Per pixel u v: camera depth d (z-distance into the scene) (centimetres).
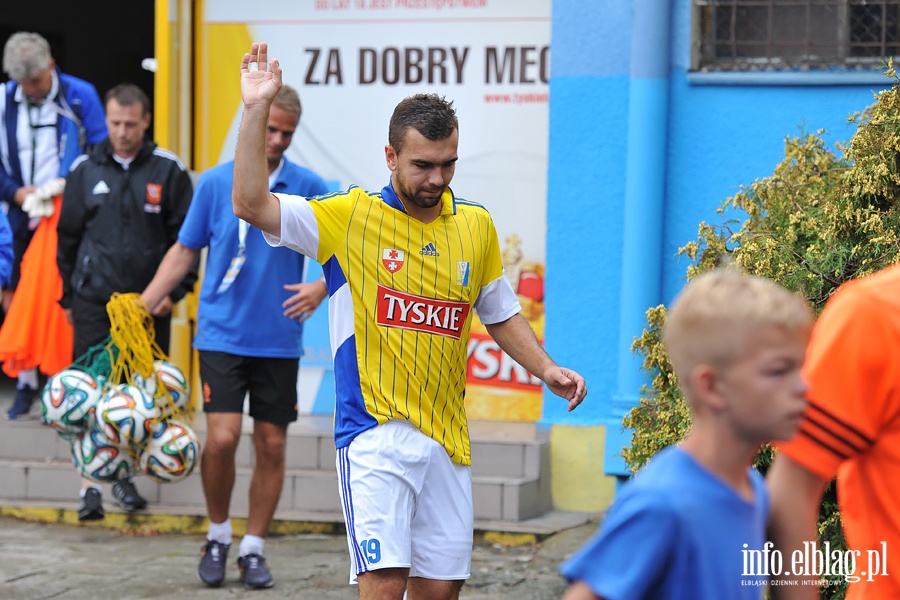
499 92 1022
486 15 1020
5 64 991
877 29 888
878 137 558
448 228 532
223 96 1065
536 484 907
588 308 920
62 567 809
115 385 782
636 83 896
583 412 926
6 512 941
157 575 794
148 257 895
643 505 277
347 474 522
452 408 536
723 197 902
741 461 287
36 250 980
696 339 284
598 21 909
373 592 512
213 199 770
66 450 974
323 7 1045
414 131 504
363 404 521
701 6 909
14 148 1002
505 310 558
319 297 752
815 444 320
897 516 325
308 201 522
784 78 889
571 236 920
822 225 587
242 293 766
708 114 904
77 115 1019
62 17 1580
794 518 321
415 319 523
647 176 896
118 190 893
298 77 1053
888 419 322
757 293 283
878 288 324
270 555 845
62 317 984
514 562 824
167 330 902
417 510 530
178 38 1059
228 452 762
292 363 778
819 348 325
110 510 921
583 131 916
